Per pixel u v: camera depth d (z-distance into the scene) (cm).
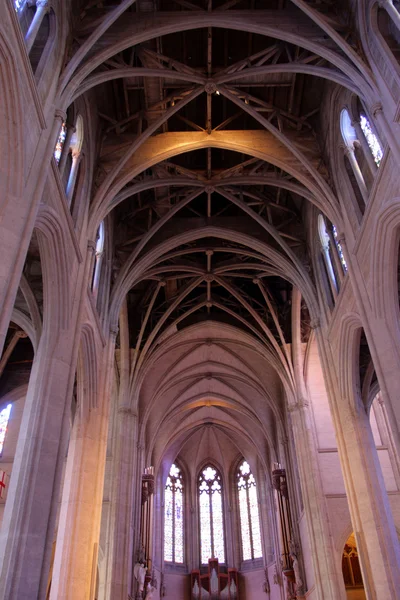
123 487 2562
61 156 1590
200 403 3900
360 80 1567
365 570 1703
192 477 4466
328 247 2194
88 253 1767
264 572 3834
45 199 1366
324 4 1738
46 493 1257
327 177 1992
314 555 2416
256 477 4219
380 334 1548
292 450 3116
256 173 2283
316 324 2241
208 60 1855
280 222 2544
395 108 1398
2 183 1122
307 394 2830
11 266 1069
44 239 1453
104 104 2055
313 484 2533
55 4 1474
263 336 2972
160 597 3741
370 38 1551
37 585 1148
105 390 2027
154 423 3694
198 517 4309
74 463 1803
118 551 2367
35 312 1700
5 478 2602
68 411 1416
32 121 1234
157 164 2236
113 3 1756
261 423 3694
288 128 2123
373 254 1573
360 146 1786
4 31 1066
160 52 1934
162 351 3042
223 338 3325
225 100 2169
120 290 2317
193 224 2566
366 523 1750
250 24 1716
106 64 1781
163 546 3956
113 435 2772
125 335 2898
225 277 2875
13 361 2416
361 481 1819
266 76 1983
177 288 2973
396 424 1416
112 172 1950
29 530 1179
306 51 1845
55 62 1452
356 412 1916
